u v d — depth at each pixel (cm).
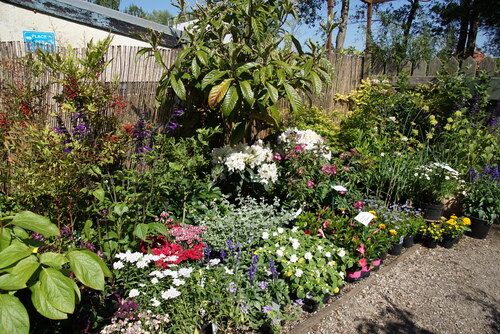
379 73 604
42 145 252
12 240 152
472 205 429
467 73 523
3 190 306
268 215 326
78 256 148
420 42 790
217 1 394
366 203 393
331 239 310
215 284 222
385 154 452
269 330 224
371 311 268
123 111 350
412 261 355
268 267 250
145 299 203
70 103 306
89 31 453
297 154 361
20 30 411
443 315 269
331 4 711
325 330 242
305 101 514
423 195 425
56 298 130
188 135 394
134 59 334
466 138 482
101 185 275
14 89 330
